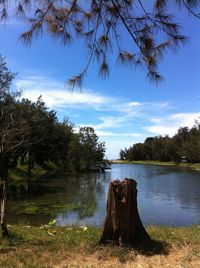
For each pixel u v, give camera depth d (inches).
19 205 1177.4
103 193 1555.1
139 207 1180.5
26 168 2522.1
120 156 7116.1
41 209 1097.4
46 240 398.0
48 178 2351.1
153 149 5846.5
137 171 3348.9
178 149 4955.7
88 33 296.4
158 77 294.7
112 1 277.0
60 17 289.4
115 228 363.9
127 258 333.7
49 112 2293.3
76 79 295.9
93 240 381.7
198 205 1221.7
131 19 277.7
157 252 349.1
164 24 267.0
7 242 387.2
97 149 3417.8
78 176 2632.9
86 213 1029.8
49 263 328.2
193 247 361.4
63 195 1470.2
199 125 4471.0
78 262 329.7
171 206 1201.4
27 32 282.7
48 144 2522.1
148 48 280.2
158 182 2135.8
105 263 326.6
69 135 3235.7
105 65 299.7
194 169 3595.0
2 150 449.4
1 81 1355.8
